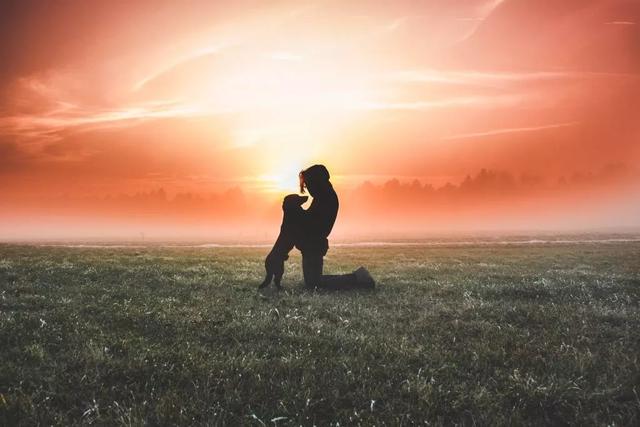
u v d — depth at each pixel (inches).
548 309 456.1
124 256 1263.5
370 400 223.5
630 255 1439.5
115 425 193.5
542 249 1863.9
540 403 219.6
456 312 438.6
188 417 200.4
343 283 578.9
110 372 253.0
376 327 370.3
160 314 404.8
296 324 373.1
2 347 299.0
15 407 205.9
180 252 1660.9
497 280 706.8
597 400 224.4
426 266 981.8
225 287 592.7
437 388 233.9
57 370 254.1
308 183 588.4
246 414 205.0
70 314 395.2
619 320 410.6
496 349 313.7
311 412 208.5
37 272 725.9
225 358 281.0
